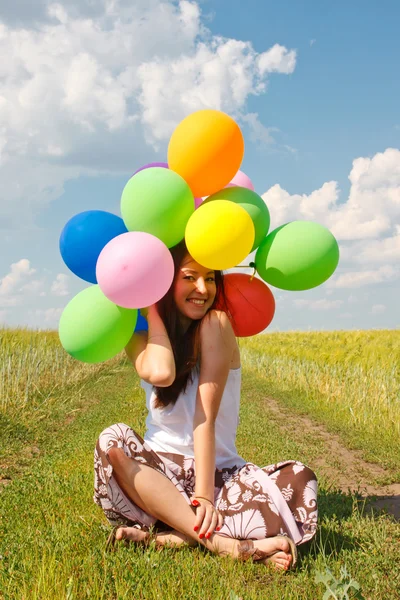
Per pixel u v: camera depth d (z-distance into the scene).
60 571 2.71
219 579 2.71
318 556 2.95
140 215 3.21
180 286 3.23
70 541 3.15
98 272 3.07
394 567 2.96
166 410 3.28
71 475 4.95
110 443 3.13
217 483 3.31
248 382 15.66
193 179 3.42
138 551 3.04
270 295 3.56
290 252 3.36
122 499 3.17
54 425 8.83
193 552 3.04
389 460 6.35
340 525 3.60
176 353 3.23
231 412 3.37
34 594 2.42
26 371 11.84
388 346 16.16
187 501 3.10
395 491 5.09
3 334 15.50
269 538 3.00
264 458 6.15
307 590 2.61
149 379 3.04
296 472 3.24
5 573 2.73
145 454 3.22
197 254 3.08
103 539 3.20
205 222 3.04
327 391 11.56
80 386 13.91
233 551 2.97
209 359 3.17
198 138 3.33
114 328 3.18
